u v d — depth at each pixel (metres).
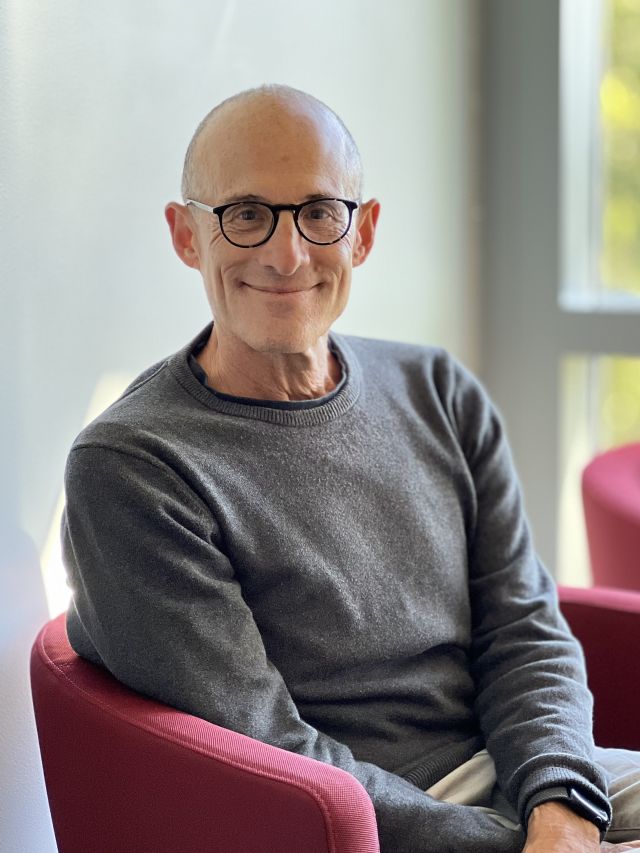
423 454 1.60
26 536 1.59
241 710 1.28
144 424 1.38
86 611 1.34
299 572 1.41
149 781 1.22
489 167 2.70
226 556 1.38
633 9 2.56
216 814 1.17
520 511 1.67
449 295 2.62
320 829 1.10
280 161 1.41
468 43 2.61
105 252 1.70
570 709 1.45
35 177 1.57
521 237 2.69
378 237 2.34
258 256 1.41
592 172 2.67
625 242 2.64
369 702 1.47
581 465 2.75
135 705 1.27
